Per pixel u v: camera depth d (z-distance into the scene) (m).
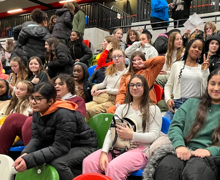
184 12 7.06
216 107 2.41
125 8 14.48
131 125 2.62
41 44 5.41
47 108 2.61
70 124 2.54
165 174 2.05
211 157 2.07
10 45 7.23
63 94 3.19
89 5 10.50
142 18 10.13
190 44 3.37
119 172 2.36
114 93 3.80
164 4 7.33
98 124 2.97
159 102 3.61
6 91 4.12
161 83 4.06
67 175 2.46
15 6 16.84
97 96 3.83
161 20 7.41
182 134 2.41
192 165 2.01
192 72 3.36
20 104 3.53
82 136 2.69
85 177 2.08
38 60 4.28
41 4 16.20
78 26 6.93
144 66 3.53
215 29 5.16
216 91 2.37
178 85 3.38
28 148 2.57
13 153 3.23
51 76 4.82
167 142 2.44
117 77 3.96
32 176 2.47
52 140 2.62
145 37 4.99
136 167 2.43
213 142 2.31
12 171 2.58
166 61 4.40
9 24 13.74
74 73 4.06
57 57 4.70
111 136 2.60
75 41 5.73
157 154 2.20
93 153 2.61
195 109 2.47
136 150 2.54
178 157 2.14
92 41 9.22
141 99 2.74
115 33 5.94
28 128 2.87
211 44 3.75
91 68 5.36
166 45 5.24
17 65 4.54
